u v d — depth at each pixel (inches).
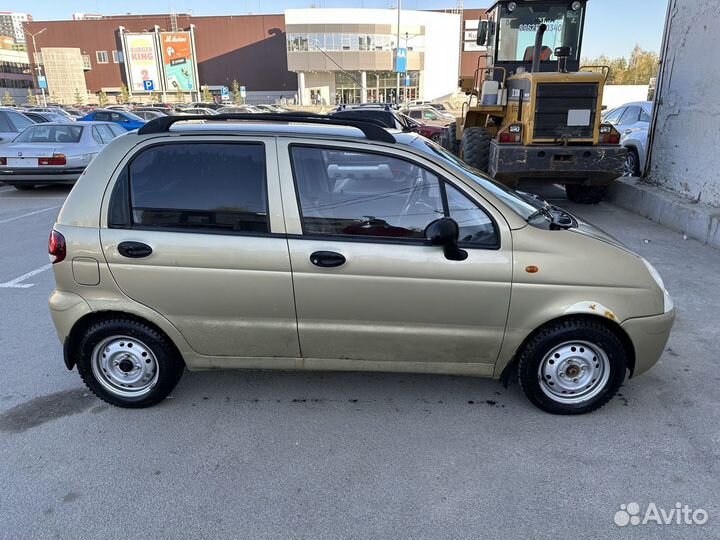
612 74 2861.7
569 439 123.4
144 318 130.1
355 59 2240.4
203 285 125.3
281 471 114.3
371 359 131.0
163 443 123.7
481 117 430.3
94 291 128.3
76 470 115.0
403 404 138.4
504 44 402.0
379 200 123.7
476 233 123.2
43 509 104.3
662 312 126.8
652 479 110.6
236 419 132.7
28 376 153.6
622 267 124.3
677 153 332.8
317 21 2192.4
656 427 127.6
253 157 124.5
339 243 122.3
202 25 2630.4
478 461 116.6
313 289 123.6
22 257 267.0
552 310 123.2
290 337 128.9
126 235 125.4
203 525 100.3
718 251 267.6
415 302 123.6
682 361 158.1
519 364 130.3
